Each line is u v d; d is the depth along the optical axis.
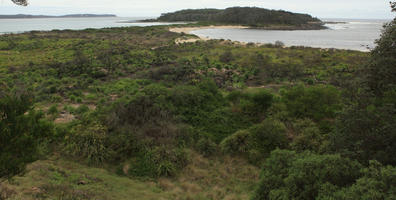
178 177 13.27
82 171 12.55
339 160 7.86
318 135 14.95
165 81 30.59
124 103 17.70
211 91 22.12
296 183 8.22
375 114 8.80
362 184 6.57
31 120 6.41
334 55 47.81
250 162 14.96
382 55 9.18
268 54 51.84
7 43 59.53
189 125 17.78
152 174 13.16
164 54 51.38
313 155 9.02
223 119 18.73
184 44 68.44
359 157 8.48
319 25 194.62
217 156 15.55
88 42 63.28
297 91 19.38
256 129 16.55
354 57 44.75
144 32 98.38
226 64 41.69
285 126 16.95
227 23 189.75
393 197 5.83
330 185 7.29
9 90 25.02
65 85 28.88
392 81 9.04
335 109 16.92
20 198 8.52
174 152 14.30
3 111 6.08
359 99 9.47
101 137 14.25
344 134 9.27
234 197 11.76
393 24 9.32
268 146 15.72
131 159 14.16
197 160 14.88
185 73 32.38
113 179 12.23
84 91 27.19
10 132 5.81
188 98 19.91
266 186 9.45
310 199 7.78
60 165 12.83
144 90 20.42
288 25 175.62
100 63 40.00
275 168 9.82
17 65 39.38
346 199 6.41
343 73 33.66
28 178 10.52
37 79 30.75
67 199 9.33
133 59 44.44
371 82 9.64
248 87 29.78
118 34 89.19
